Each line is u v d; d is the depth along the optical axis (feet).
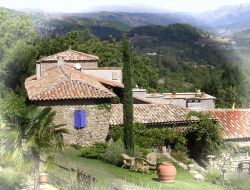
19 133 52.80
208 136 102.99
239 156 106.73
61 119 95.86
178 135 102.47
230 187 74.95
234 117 117.80
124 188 59.77
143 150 93.04
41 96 94.48
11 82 178.40
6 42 187.11
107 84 124.26
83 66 149.89
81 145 96.73
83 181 55.67
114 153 85.51
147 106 108.47
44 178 59.26
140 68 234.17
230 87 226.99
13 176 55.21
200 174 83.97
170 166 72.79
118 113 103.71
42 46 220.64
